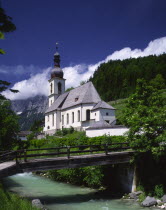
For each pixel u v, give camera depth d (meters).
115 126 38.06
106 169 25.17
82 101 63.19
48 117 83.00
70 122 68.31
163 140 19.11
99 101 59.97
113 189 24.03
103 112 56.22
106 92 155.88
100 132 40.91
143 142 20.59
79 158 20.31
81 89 70.19
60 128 74.81
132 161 22.06
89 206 18.20
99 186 25.11
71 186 26.45
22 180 30.86
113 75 166.88
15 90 6.73
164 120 19.97
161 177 20.69
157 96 22.06
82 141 33.91
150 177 21.67
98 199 20.41
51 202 19.44
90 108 61.62
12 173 17.00
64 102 76.38
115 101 128.75
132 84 152.75
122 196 21.38
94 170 24.38
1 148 30.56
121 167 24.00
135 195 20.58
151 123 20.55
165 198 18.42
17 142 35.19
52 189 24.81
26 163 17.97
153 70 158.62
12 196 14.98
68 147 20.12
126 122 22.89
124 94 139.50
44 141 47.59
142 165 22.48
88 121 59.28
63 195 22.00
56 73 87.50
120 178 24.05
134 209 17.28
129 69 168.25
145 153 22.53
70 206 18.22
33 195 22.03
